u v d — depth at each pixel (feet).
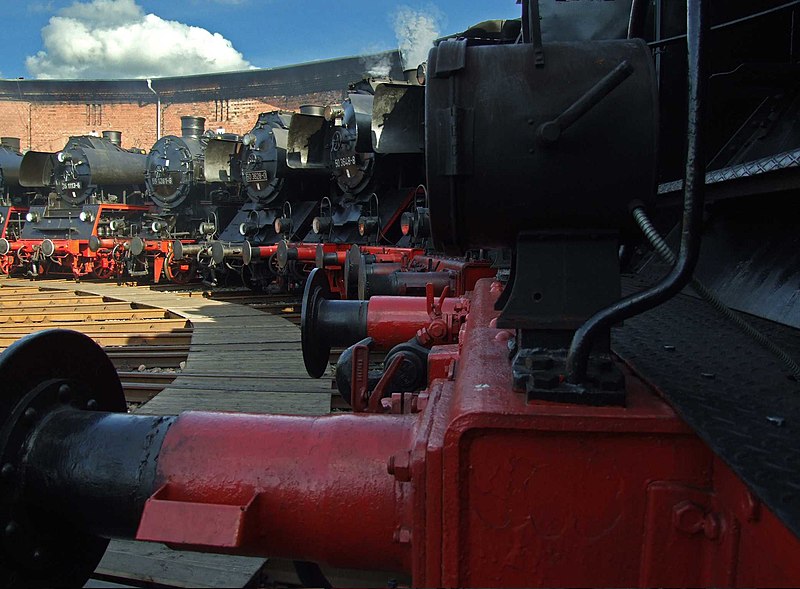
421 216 28.66
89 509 5.16
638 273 11.41
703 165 3.80
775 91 9.12
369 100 42.88
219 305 39.45
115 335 29.68
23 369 5.40
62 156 66.54
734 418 3.73
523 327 4.48
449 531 3.94
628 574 3.85
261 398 18.53
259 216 51.57
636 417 3.76
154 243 53.47
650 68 4.30
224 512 4.58
